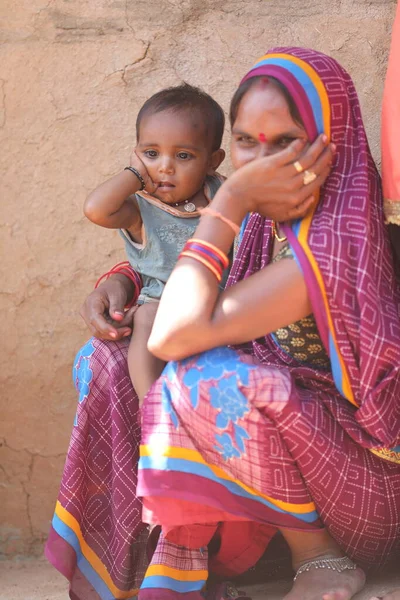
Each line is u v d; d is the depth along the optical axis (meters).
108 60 3.34
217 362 2.17
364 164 2.26
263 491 2.20
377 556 2.39
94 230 3.38
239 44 3.31
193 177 2.81
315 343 2.32
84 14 3.33
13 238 3.40
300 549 2.37
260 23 3.30
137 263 2.85
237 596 2.40
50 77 3.35
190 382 2.17
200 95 2.88
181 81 3.33
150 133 2.78
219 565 2.47
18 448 3.45
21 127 3.37
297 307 2.17
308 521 2.27
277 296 2.15
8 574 3.27
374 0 3.26
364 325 2.14
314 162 2.19
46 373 3.42
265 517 2.23
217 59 3.32
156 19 3.32
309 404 2.21
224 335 2.16
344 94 2.28
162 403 2.23
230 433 2.15
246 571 2.63
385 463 2.29
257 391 2.12
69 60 3.35
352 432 2.23
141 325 2.63
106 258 3.39
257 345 2.44
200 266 2.19
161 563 2.31
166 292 2.20
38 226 3.39
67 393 3.42
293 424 2.14
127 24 3.33
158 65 3.33
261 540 2.44
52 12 3.33
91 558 2.60
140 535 2.55
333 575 2.29
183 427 2.21
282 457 2.17
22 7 3.34
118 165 3.36
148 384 2.52
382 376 2.21
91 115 3.35
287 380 2.15
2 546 3.46
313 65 2.25
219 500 2.19
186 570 2.32
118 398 2.55
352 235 2.18
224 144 3.32
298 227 2.22
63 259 3.40
